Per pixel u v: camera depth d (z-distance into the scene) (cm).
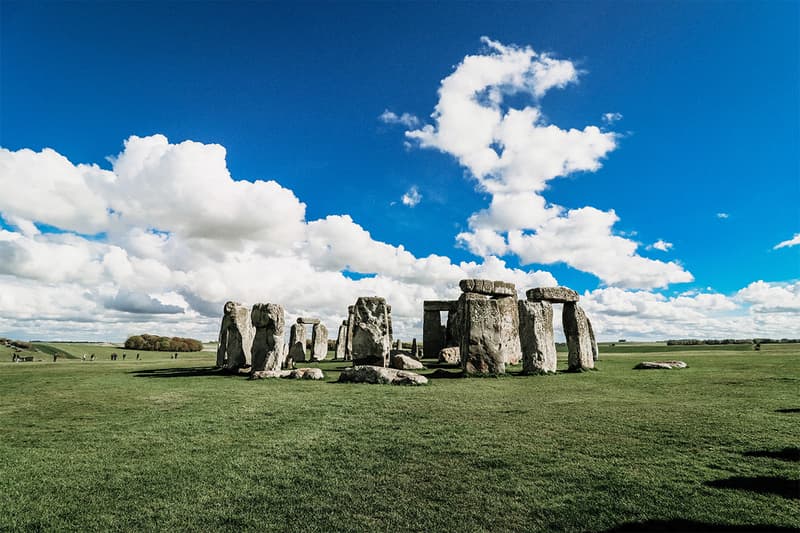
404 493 507
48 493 517
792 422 803
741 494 486
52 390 1383
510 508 465
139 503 488
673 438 708
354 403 1080
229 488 527
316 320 3166
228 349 2069
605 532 412
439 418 890
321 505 478
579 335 1880
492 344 1717
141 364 2853
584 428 787
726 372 1628
